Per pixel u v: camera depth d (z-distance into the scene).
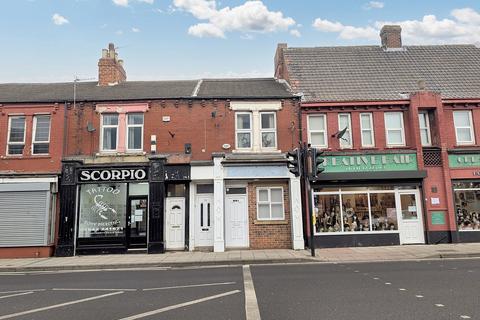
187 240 16.62
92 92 18.73
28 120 17.28
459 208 17.30
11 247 15.84
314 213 16.98
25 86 20.34
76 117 17.34
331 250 15.73
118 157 16.91
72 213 16.30
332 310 6.49
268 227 16.84
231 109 17.58
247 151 17.33
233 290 8.36
